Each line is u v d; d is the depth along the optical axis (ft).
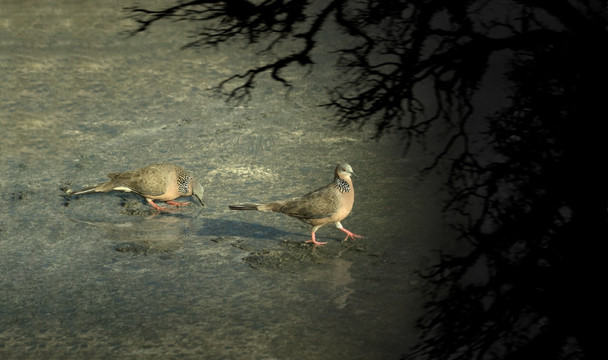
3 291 34.35
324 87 66.33
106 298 33.63
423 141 52.85
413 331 29.60
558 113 38.29
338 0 68.64
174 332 30.60
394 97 47.73
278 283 34.60
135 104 63.93
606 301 27.61
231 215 43.47
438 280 31.19
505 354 26.40
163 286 34.68
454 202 39.29
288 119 60.29
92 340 30.09
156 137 56.90
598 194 33.06
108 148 54.75
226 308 32.53
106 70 70.79
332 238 39.63
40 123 59.36
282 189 46.62
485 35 45.93
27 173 49.67
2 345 29.73
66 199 45.73
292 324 30.99
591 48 39.14
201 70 71.20
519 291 29.14
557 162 35.73
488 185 35.65
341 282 34.50
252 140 56.03
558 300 28.19
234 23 79.46
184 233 40.93
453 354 27.09
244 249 38.52
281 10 78.95
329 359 28.17
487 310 28.66
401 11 68.54
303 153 53.21
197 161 51.98
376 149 53.31
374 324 30.60
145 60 73.15
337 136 56.39
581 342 26.25
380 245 38.22
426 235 38.70
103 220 42.86
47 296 33.88
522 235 32.07
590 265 29.76
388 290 33.45
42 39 77.15
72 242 39.68
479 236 32.60
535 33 41.83
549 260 30.42
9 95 64.54
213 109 62.90
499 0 61.62
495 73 44.65
